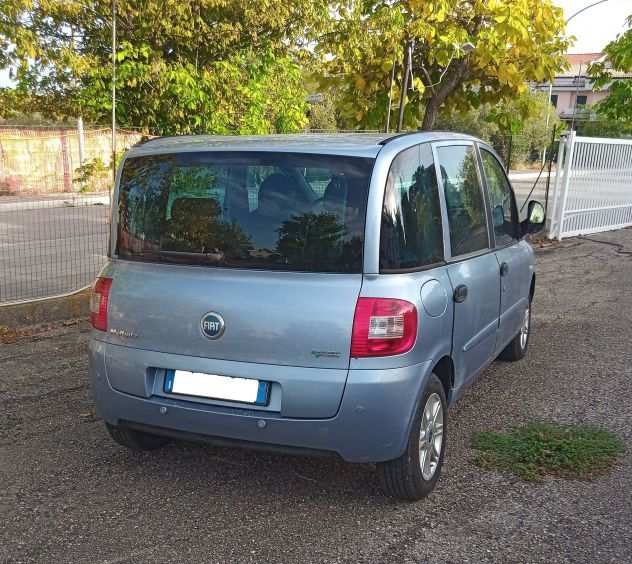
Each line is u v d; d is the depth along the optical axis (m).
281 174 3.41
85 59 10.12
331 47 10.98
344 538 3.26
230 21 10.87
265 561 3.05
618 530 3.35
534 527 3.37
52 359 5.95
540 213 5.60
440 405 3.70
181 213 3.57
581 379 5.74
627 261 12.38
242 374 3.27
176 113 10.60
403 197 3.47
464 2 10.66
